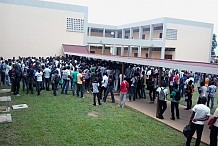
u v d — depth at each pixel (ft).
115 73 53.57
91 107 39.68
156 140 26.71
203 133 29.96
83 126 29.66
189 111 41.52
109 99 47.83
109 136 26.91
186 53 139.95
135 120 33.73
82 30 110.32
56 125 29.43
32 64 51.60
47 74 51.67
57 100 43.06
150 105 43.93
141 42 123.75
